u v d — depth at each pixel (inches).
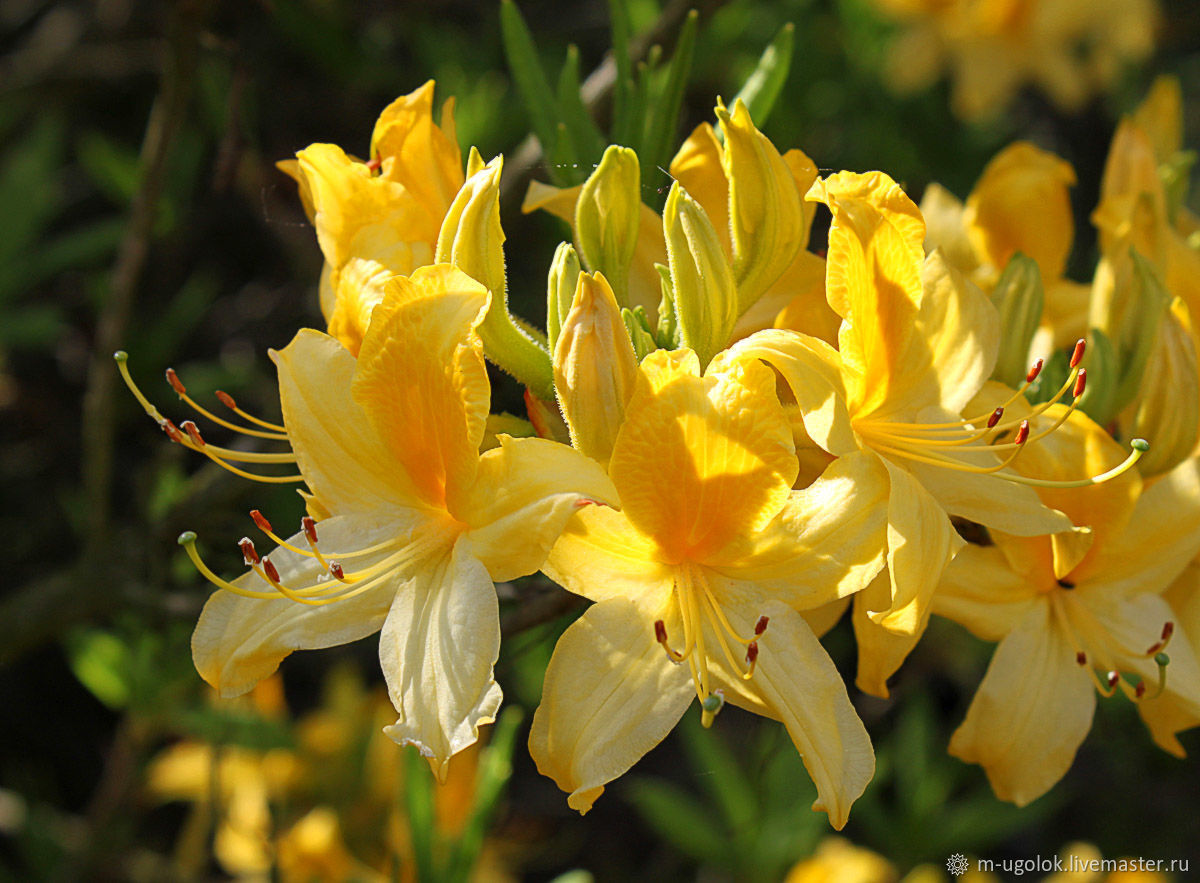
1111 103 35.7
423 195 15.8
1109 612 16.3
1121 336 16.6
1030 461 16.0
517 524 14.6
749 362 14.6
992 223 17.4
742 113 15.3
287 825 22.7
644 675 14.7
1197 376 16.3
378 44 27.8
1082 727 16.1
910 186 29.2
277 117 27.5
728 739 27.0
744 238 15.5
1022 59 32.2
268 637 15.0
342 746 23.0
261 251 31.9
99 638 22.0
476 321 14.6
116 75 30.6
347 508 15.2
